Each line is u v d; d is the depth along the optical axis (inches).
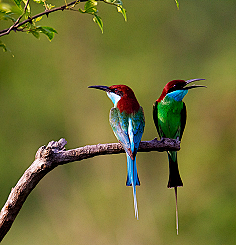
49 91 607.8
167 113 308.5
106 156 542.3
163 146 239.1
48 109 598.9
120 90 267.1
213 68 654.5
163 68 660.7
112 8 662.5
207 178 544.7
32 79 607.5
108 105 605.9
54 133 590.9
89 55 647.1
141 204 518.6
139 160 549.3
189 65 667.4
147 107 637.3
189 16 682.8
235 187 533.6
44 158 190.5
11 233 485.1
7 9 171.6
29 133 580.4
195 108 607.5
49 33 186.1
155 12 677.9
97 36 655.1
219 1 678.5
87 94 617.9
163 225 502.6
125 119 250.1
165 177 543.2
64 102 607.5
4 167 549.0
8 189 541.0
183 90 303.3
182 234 498.0
